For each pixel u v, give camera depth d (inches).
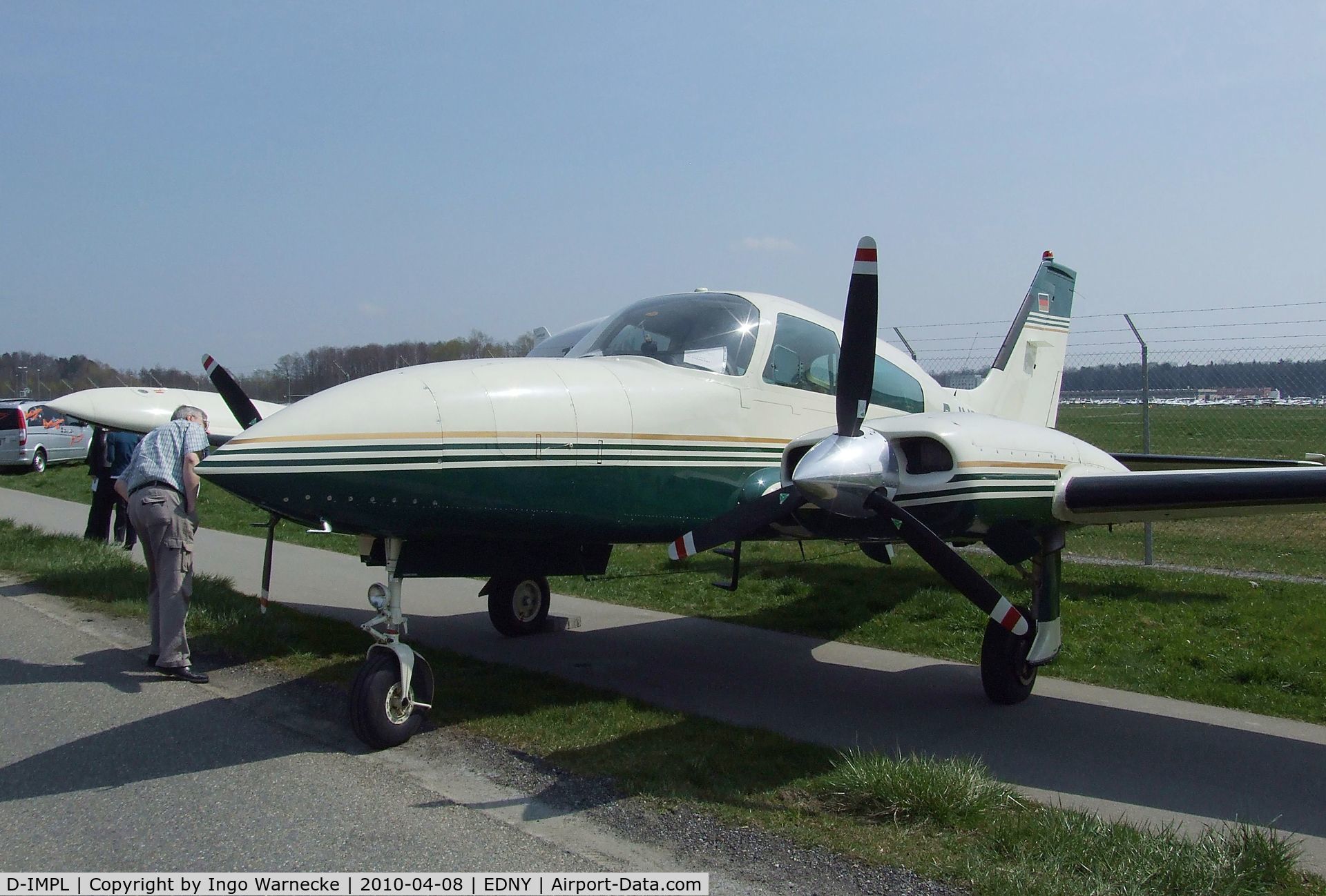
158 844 136.5
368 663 179.0
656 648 263.3
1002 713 205.5
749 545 420.5
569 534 203.2
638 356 224.4
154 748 176.7
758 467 226.1
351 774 164.4
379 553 198.2
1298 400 429.4
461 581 368.5
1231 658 235.9
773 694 218.5
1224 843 131.3
